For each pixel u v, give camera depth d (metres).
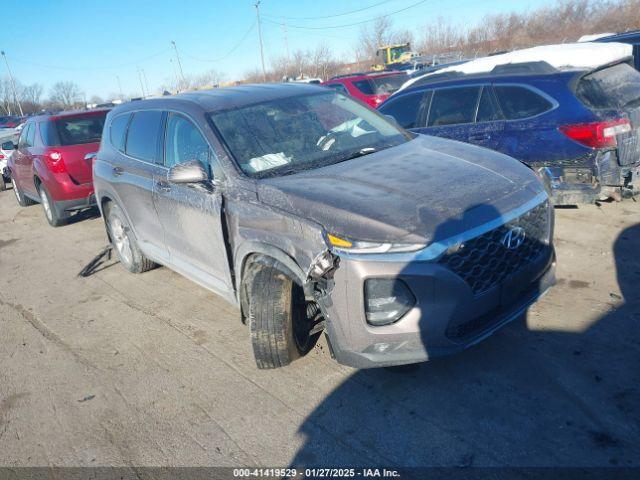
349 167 3.47
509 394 3.01
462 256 2.71
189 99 4.32
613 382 2.98
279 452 2.85
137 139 4.88
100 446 3.11
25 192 9.91
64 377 3.92
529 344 3.44
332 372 3.47
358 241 2.70
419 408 3.00
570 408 2.83
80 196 8.00
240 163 3.59
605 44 5.56
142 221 4.96
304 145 3.85
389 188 3.06
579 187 5.03
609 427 2.67
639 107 5.10
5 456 3.15
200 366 3.81
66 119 8.15
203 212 3.77
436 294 2.67
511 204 2.97
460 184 3.08
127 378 3.79
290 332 3.29
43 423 3.41
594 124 4.85
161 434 3.14
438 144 3.94
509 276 2.94
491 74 5.76
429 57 22.91
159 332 4.42
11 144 9.77
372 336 2.76
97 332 4.59
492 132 5.58
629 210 5.49
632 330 3.43
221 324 4.42
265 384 3.46
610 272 4.24
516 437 2.69
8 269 6.78
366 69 45.38
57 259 6.95
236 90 4.49
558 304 3.87
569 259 4.59
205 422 3.19
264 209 3.19
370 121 4.38
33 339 4.63
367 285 2.71
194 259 4.27
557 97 5.13
